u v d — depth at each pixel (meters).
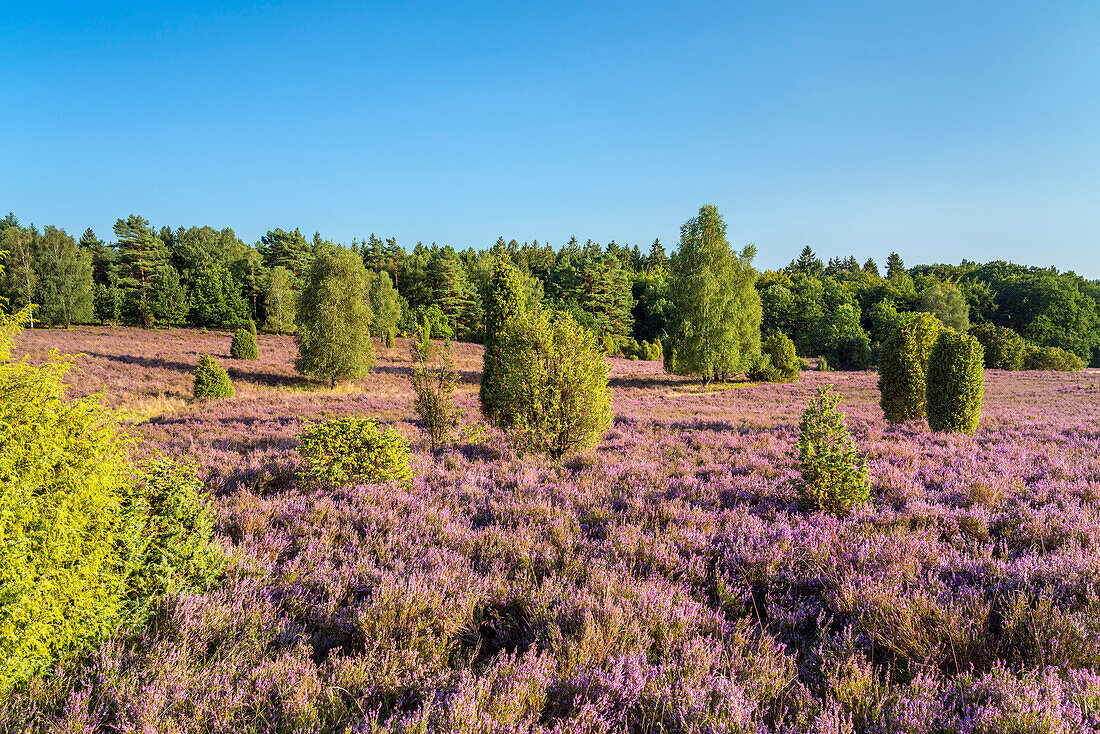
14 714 2.78
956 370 13.51
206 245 99.69
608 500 7.44
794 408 24.89
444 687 3.17
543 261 125.81
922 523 6.16
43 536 3.10
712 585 4.87
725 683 3.06
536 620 3.97
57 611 3.12
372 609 3.95
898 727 2.72
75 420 3.36
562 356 10.39
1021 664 3.29
